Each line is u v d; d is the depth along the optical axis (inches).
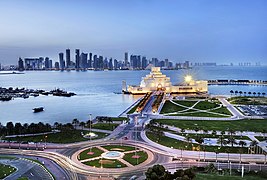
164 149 6978.4
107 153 6702.8
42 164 6127.0
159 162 6146.7
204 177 5137.8
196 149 6909.5
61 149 7086.6
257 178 5201.8
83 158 6407.5
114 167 5876.0
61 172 5689.0
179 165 5989.2
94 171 5698.8
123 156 6525.6
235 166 5920.3
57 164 6141.7
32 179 5339.6
